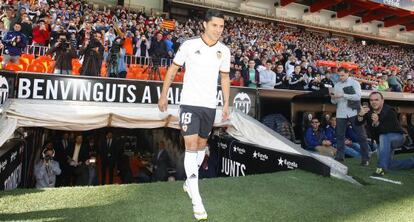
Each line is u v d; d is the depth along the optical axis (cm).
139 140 923
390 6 3117
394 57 3266
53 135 791
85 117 618
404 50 3753
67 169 791
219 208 293
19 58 827
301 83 937
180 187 347
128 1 2331
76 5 1723
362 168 528
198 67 265
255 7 2927
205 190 347
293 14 3139
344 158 630
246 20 2802
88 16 1491
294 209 303
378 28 3716
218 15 256
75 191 322
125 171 883
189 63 269
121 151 901
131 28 1471
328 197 346
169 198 310
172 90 701
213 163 739
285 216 284
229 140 690
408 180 445
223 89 290
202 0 2558
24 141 594
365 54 3022
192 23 2119
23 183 596
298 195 346
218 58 270
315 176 432
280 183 390
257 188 364
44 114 583
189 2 2478
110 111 641
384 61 2956
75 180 789
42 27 1046
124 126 662
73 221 247
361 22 3559
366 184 414
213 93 272
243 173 630
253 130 630
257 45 1981
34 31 1030
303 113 786
